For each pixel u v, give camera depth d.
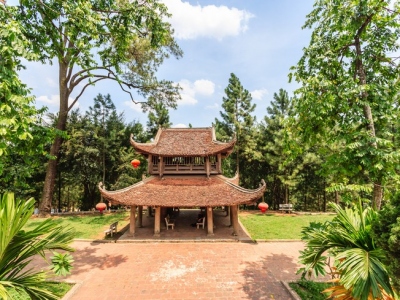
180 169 16.88
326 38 8.73
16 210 4.38
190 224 18.06
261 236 14.78
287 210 23.22
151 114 29.59
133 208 14.97
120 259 11.29
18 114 5.98
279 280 9.10
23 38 6.16
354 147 7.01
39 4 7.64
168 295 8.10
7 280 4.55
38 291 4.75
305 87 8.06
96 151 25.94
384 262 4.33
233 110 28.88
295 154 9.42
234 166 31.44
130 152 29.17
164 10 10.45
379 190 7.59
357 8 7.43
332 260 10.58
